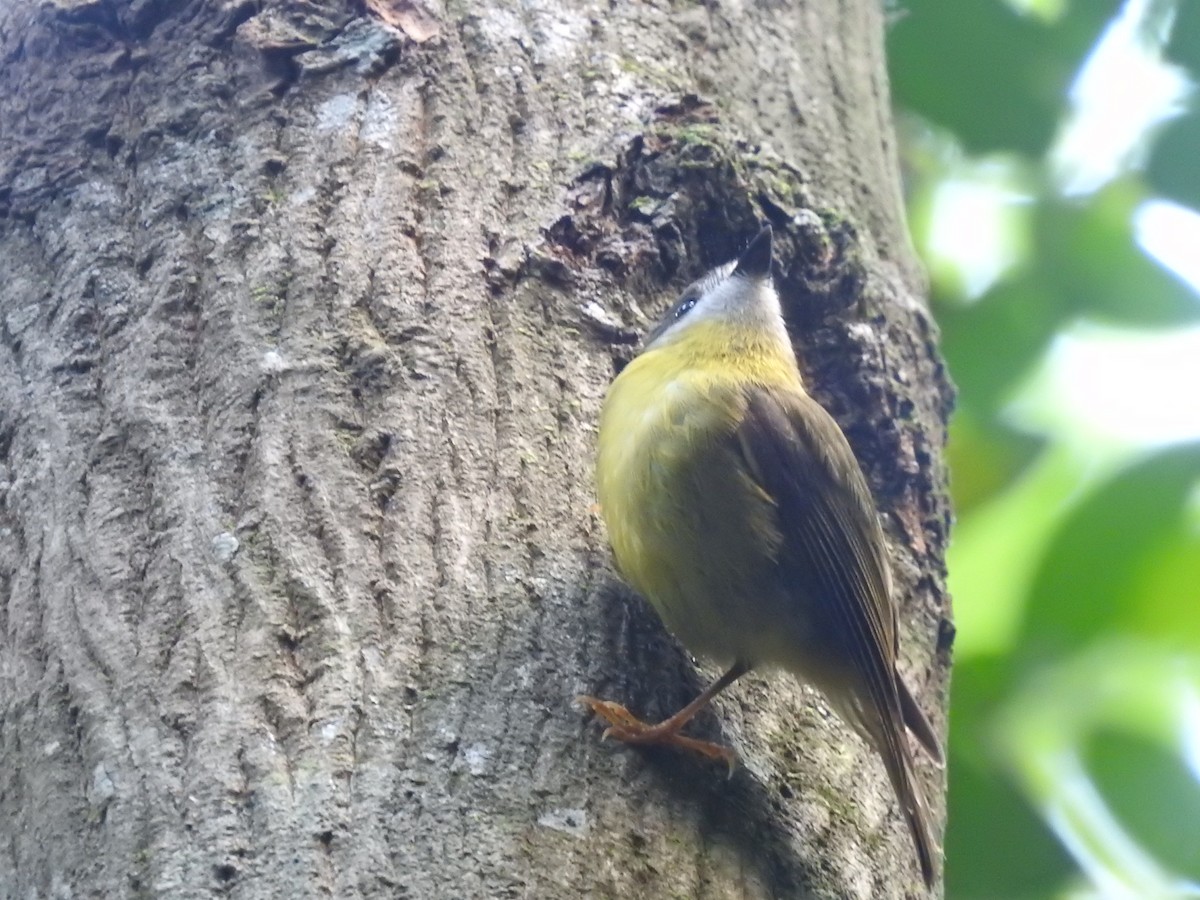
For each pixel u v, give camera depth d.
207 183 6.62
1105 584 8.30
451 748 5.01
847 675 6.68
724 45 8.23
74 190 6.75
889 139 9.09
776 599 6.66
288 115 6.84
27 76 7.20
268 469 5.68
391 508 5.67
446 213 6.65
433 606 5.43
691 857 5.14
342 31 7.11
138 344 6.14
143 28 7.18
